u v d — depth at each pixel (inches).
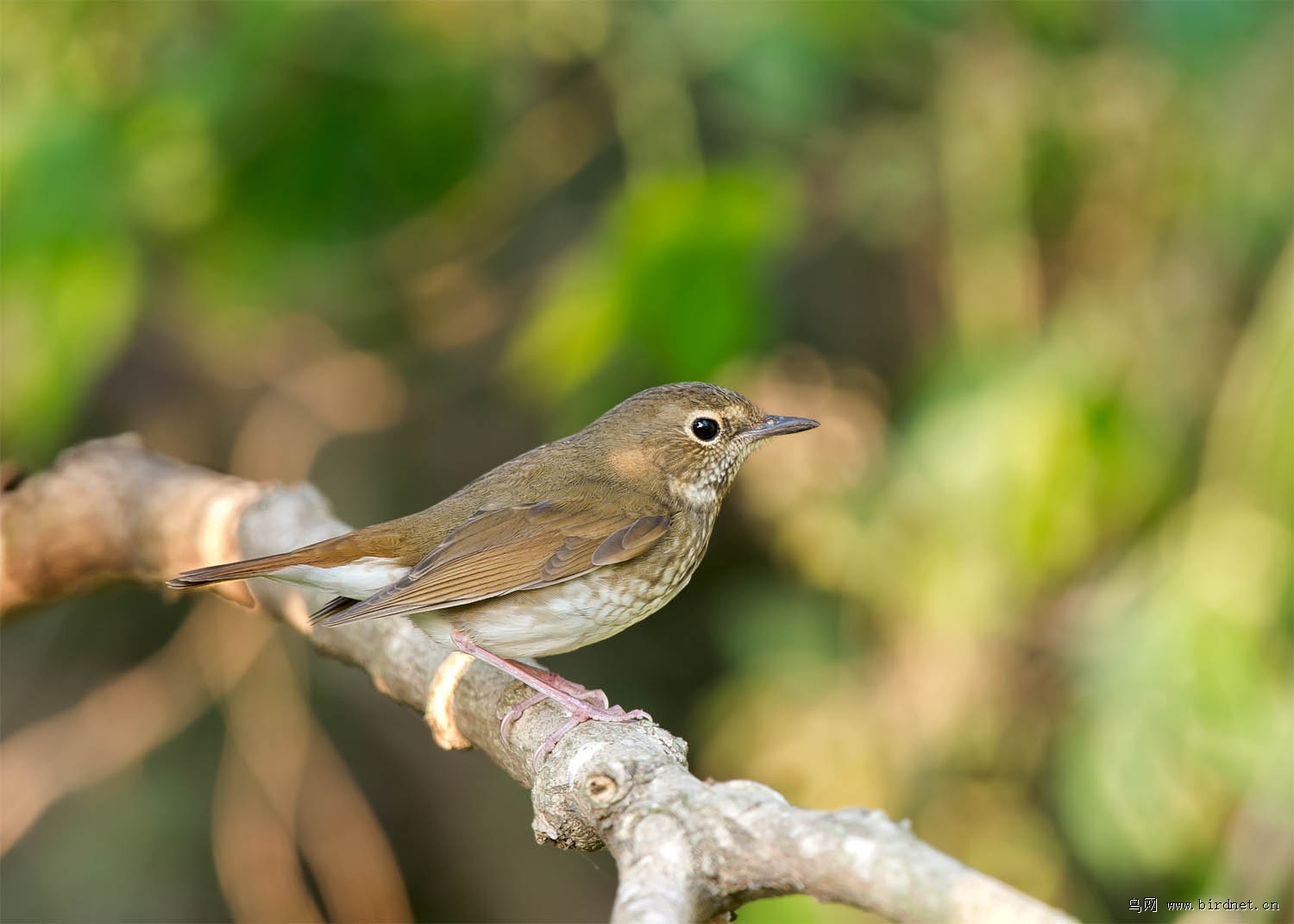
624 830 203.8
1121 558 470.3
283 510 334.6
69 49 405.7
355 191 442.3
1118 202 466.6
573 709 272.2
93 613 592.7
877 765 483.8
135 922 555.2
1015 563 424.5
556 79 520.7
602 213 477.7
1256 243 429.4
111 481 360.2
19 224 384.2
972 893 170.6
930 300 554.6
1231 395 396.8
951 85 466.0
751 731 497.7
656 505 326.6
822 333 568.1
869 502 480.7
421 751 596.1
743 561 603.5
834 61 426.6
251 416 571.2
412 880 590.6
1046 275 492.1
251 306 457.1
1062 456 410.9
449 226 548.1
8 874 558.3
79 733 540.7
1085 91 457.4
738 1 414.0
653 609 329.1
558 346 413.7
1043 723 483.8
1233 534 392.8
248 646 528.1
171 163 416.8
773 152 444.1
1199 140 427.2
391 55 412.2
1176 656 388.8
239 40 389.7
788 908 448.5
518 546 307.3
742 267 392.2
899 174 483.5
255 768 529.7
